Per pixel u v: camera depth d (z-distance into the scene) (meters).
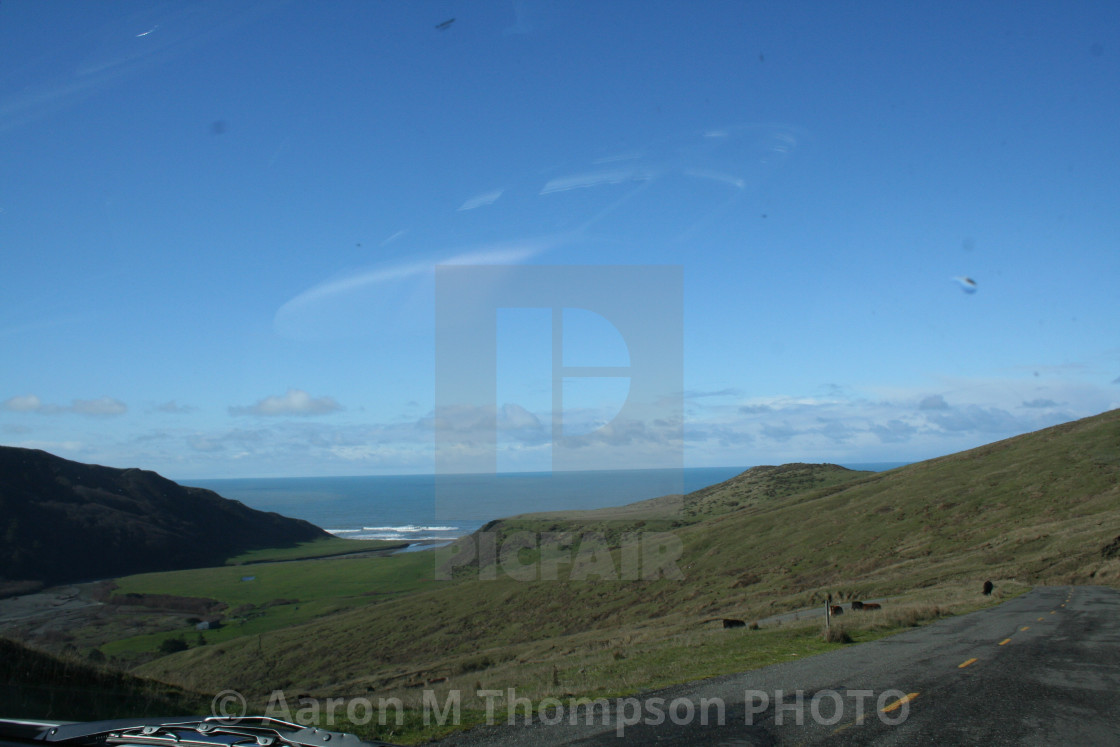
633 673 12.05
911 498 67.88
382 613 59.97
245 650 51.53
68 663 10.92
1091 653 12.64
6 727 3.96
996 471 70.00
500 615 51.12
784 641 16.56
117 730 3.88
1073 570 35.59
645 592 51.34
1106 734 6.91
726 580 53.22
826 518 68.19
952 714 7.77
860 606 26.95
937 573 41.25
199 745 3.69
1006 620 19.02
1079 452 67.94
